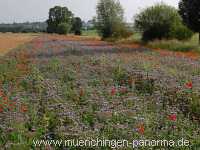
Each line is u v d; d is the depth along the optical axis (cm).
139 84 2062
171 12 6269
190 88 1812
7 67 2995
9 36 11581
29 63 3288
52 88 2027
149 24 6294
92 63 3047
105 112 1462
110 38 8756
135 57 3425
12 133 1252
